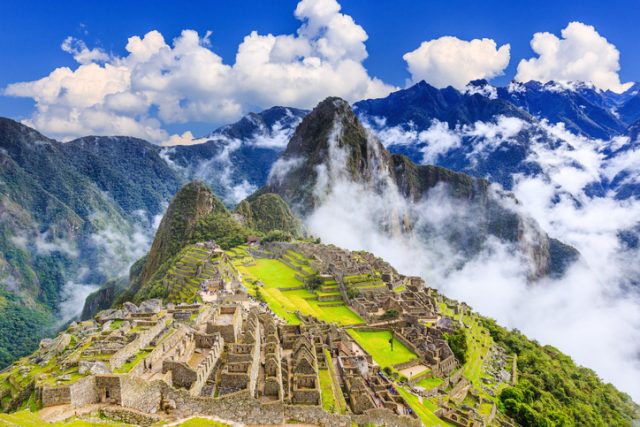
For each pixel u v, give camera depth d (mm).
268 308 120812
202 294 124688
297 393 61375
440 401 102625
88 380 45750
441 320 151375
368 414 69562
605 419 163875
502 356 165750
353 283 170875
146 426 44906
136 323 69188
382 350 124188
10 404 48250
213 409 51469
